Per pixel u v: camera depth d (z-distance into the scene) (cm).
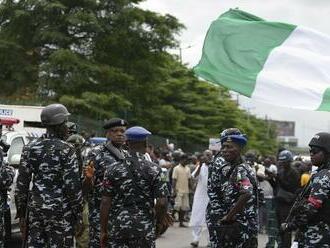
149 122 3875
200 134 5044
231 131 759
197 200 1428
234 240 743
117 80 3547
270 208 1488
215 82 802
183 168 1908
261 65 793
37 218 707
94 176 796
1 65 3594
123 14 3588
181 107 5100
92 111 3222
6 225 1112
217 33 825
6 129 1282
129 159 648
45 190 706
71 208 714
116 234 639
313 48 803
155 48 3797
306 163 1384
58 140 717
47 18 3534
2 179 778
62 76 3391
